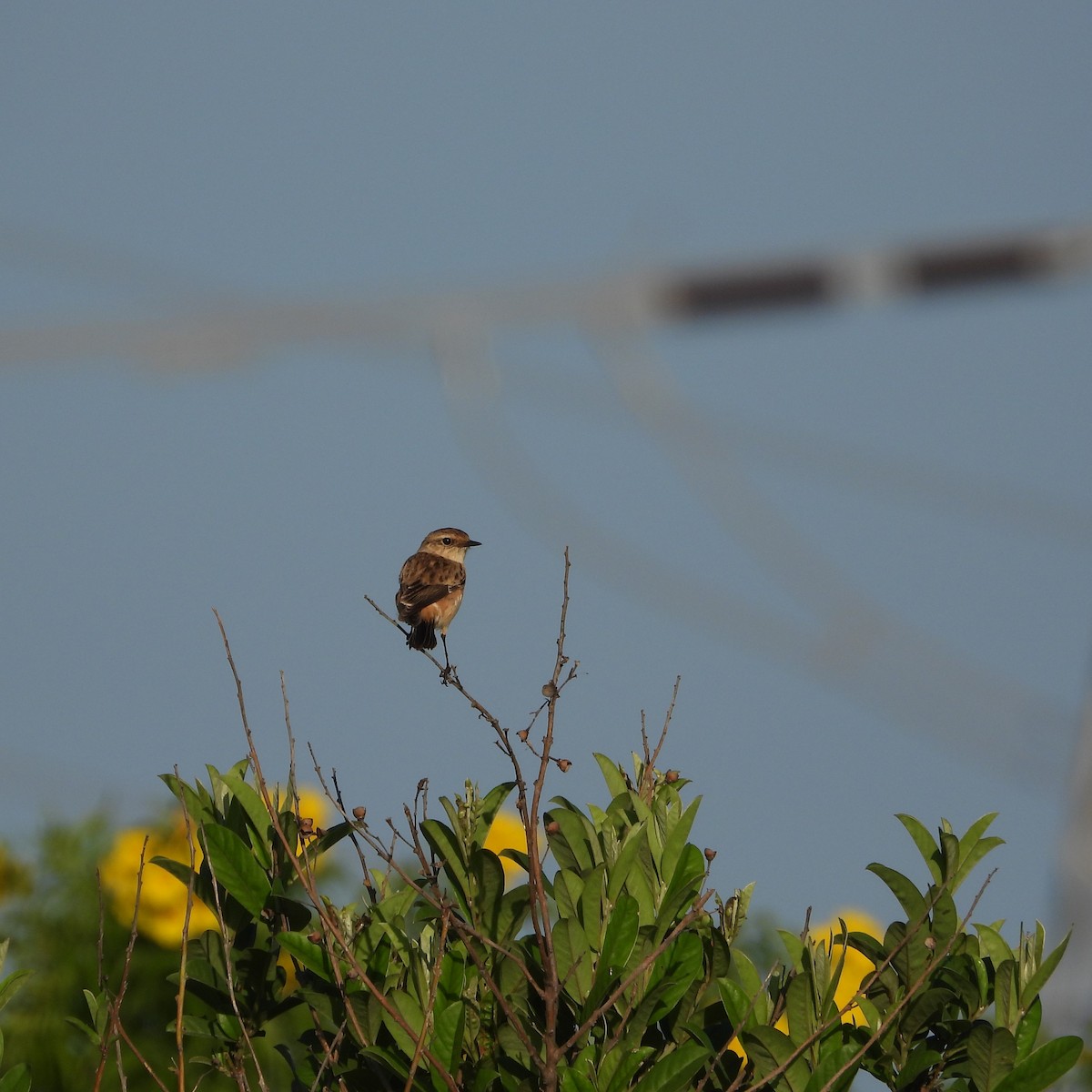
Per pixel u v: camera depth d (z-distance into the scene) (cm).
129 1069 1315
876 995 835
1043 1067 766
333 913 817
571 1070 752
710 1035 823
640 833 827
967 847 855
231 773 898
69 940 1402
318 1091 802
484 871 838
